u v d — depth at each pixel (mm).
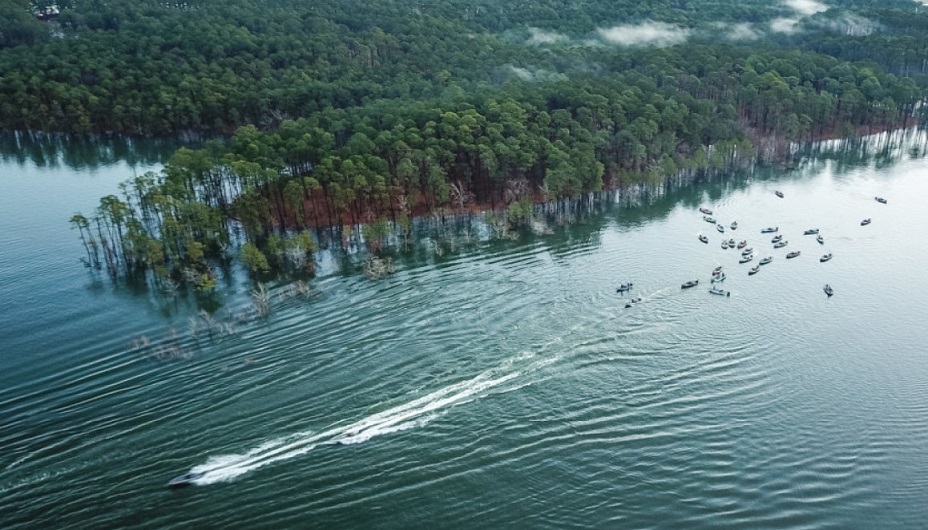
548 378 134500
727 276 175375
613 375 135375
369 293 167000
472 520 103875
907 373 136000
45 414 125125
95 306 161750
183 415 124438
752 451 116188
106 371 137500
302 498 107375
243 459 114500
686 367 138000
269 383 132875
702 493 108250
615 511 105250
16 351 144250
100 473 111875
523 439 119000
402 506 106188
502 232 198750
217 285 171375
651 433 120188
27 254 187625
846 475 111188
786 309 159750
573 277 174750
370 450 116500
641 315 156500
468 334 148625
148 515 104125
